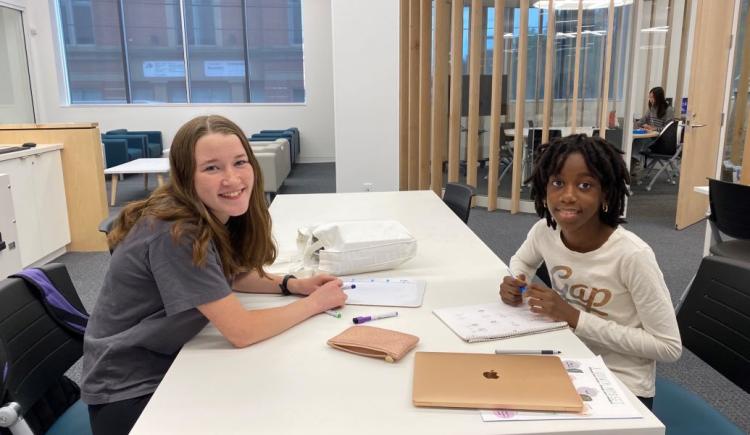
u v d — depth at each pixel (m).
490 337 1.19
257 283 1.54
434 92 5.56
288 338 1.22
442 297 1.48
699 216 5.13
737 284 1.38
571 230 1.36
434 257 1.88
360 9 5.42
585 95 5.29
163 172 6.14
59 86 9.18
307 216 2.56
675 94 8.30
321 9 9.57
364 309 1.40
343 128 5.66
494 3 5.39
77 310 1.51
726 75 4.87
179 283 1.13
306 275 1.67
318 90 9.89
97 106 9.34
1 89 8.27
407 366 1.08
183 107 9.59
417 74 5.54
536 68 5.46
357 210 2.70
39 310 1.38
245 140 1.29
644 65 8.27
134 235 1.18
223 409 0.93
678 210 4.84
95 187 4.39
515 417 0.88
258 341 1.20
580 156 1.27
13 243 3.45
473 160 5.78
